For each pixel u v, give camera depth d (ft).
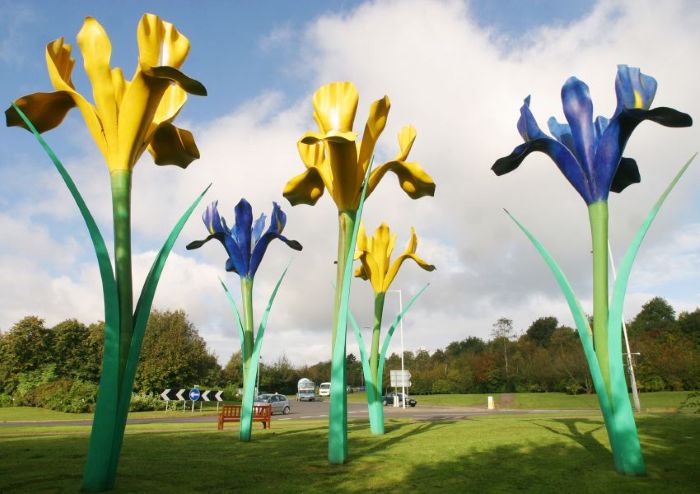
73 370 137.69
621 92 23.98
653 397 114.93
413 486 21.06
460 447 31.89
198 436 43.24
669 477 21.88
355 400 167.43
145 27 22.06
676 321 195.72
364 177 29.99
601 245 24.90
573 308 25.26
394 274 46.96
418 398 175.11
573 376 153.48
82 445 35.32
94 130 23.09
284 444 36.73
